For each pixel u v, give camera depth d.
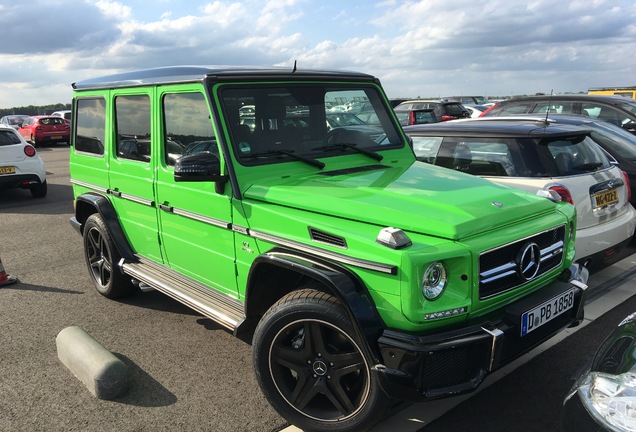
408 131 5.95
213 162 3.28
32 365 3.88
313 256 2.87
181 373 3.76
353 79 4.15
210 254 3.67
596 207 4.71
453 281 2.62
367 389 2.72
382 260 2.55
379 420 2.79
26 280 5.79
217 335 4.38
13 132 10.61
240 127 3.46
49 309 4.96
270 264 3.07
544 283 3.15
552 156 4.73
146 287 4.66
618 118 8.49
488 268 2.73
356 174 3.60
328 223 2.87
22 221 8.85
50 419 3.21
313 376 2.93
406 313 2.51
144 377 3.71
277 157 3.53
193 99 3.59
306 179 3.44
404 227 2.74
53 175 14.77
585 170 4.82
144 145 4.25
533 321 2.85
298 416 3.00
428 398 2.52
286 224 3.04
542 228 3.01
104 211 4.78
